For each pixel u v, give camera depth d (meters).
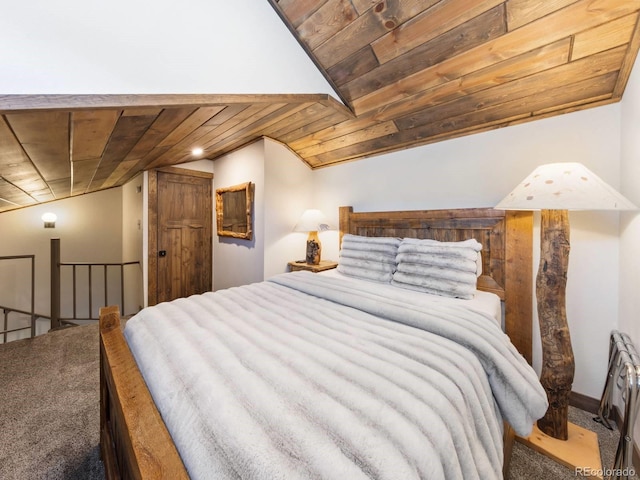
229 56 1.64
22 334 4.38
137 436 0.65
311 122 2.62
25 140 1.35
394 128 2.44
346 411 0.70
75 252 4.68
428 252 2.05
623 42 1.35
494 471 0.81
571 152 1.79
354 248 2.58
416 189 2.56
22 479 1.29
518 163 1.99
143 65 1.33
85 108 1.18
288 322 1.34
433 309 1.43
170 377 0.85
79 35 1.15
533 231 1.92
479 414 0.86
